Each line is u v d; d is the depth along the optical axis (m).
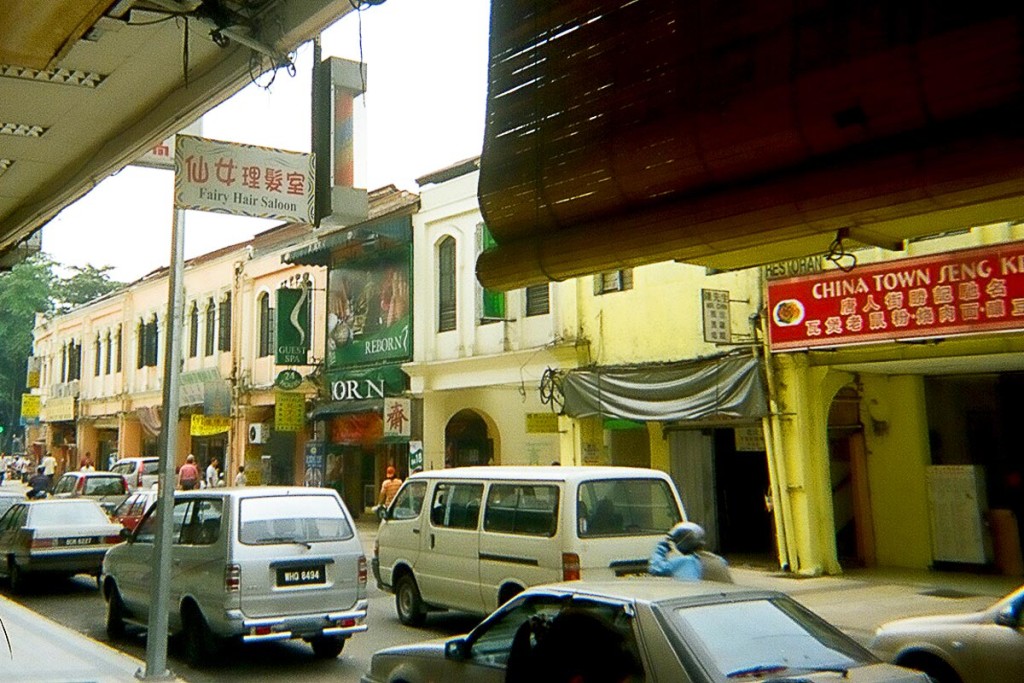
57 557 14.63
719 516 17.62
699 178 4.14
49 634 10.47
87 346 44.09
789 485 14.73
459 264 21.75
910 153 3.43
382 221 23.86
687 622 4.74
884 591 13.20
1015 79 3.19
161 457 8.80
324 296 27.14
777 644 4.75
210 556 9.34
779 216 3.80
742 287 15.27
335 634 9.52
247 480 29.58
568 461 18.16
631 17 4.59
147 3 5.12
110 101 6.52
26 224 9.38
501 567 10.16
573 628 5.04
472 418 24.67
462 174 22.31
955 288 12.26
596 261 4.51
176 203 6.79
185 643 9.74
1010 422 15.98
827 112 3.70
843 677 4.43
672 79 4.33
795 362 14.51
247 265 30.77
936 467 15.20
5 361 61.44
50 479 34.59
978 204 3.46
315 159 6.09
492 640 5.64
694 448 17.75
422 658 6.02
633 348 17.23
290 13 5.20
